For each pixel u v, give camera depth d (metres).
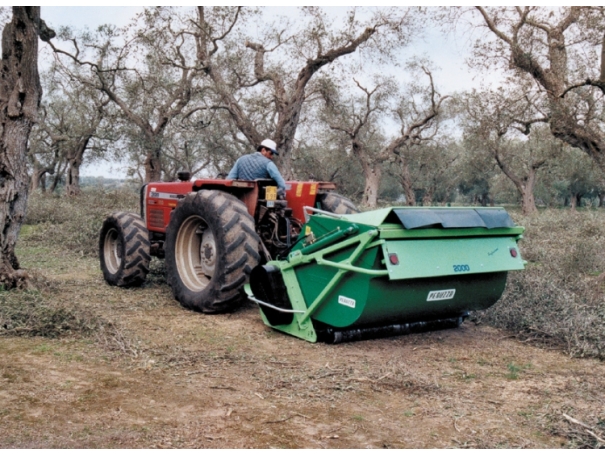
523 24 12.48
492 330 5.51
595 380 4.17
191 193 6.09
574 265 9.11
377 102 33.66
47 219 16.06
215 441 3.00
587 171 36.72
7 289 6.34
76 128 31.20
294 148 36.38
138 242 7.20
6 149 6.36
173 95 23.61
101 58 23.47
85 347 4.63
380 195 61.41
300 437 3.09
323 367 4.28
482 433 3.21
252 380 3.98
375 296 4.52
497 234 4.96
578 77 11.92
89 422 3.20
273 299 5.26
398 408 3.54
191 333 5.18
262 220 6.32
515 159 36.62
